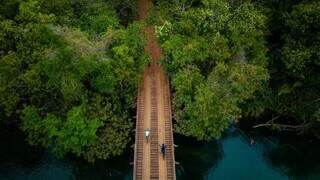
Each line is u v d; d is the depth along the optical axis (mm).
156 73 61562
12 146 58125
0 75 50875
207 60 59219
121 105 57969
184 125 54250
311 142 59719
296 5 54312
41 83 51781
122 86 57250
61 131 50625
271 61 60062
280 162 58594
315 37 53281
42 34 53031
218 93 53594
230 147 59938
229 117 53062
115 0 64438
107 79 52625
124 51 55094
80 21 60188
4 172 55344
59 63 49438
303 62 52688
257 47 58094
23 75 50812
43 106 53594
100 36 56344
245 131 61625
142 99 57688
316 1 53906
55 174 55531
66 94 49750
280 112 60406
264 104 61094
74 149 51062
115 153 53125
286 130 60750
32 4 55281
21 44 53281
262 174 56844
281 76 59781
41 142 54906
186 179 57062
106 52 54531
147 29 68062
